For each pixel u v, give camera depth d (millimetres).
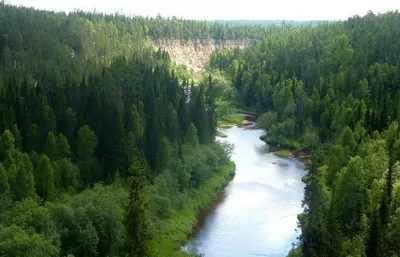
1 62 184000
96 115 123312
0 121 110312
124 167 112062
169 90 174125
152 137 127125
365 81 189500
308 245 63438
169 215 103812
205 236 100875
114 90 153000
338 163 114000
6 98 125375
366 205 83500
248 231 103250
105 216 77688
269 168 149625
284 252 93312
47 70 176125
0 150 96312
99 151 117062
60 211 74625
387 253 66062
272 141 180250
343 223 83438
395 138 114500
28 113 118000
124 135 114625
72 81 161375
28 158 95000
